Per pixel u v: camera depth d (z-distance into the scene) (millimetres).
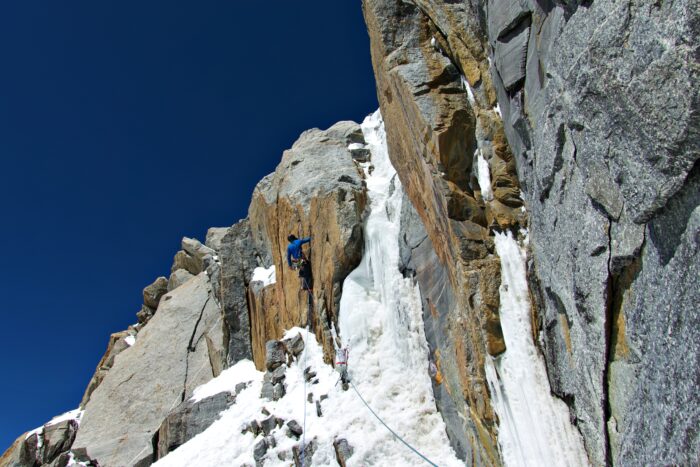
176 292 25141
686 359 3506
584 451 5340
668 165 3629
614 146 4273
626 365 4453
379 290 12414
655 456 3799
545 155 5828
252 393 14914
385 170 16047
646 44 3752
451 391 8672
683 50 3398
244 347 18312
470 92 8961
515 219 7387
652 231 3988
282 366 13672
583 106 4641
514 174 7715
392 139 11492
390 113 11227
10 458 19734
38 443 19469
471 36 8820
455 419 8539
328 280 13352
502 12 7078
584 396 5254
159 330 22438
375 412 10031
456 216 7996
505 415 6648
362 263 13164
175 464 12586
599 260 4746
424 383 10070
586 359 5121
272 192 18531
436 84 9367
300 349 13609
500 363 6836
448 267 8734
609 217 4590
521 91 6785
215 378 17625
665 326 3791
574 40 4902
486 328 7043
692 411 3400
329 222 13844
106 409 19078
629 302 4395
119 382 20094
